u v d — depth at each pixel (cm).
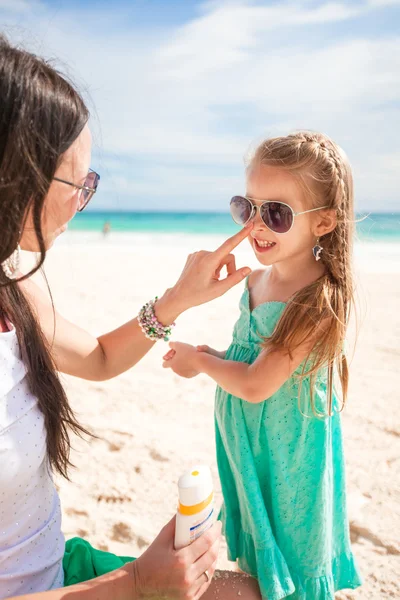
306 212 183
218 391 206
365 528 275
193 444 372
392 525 278
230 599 174
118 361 211
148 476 330
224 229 4200
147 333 208
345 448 363
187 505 140
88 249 2277
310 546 187
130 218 5553
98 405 439
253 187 190
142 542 271
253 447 191
